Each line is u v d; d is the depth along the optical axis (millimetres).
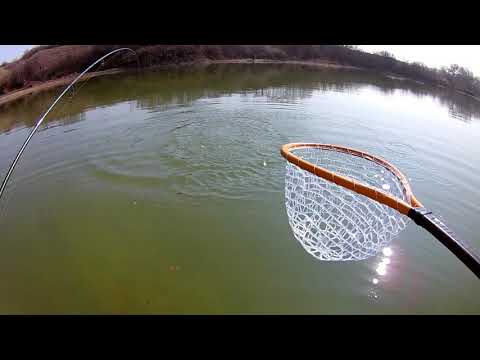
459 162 7750
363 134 9102
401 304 4105
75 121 9812
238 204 5938
